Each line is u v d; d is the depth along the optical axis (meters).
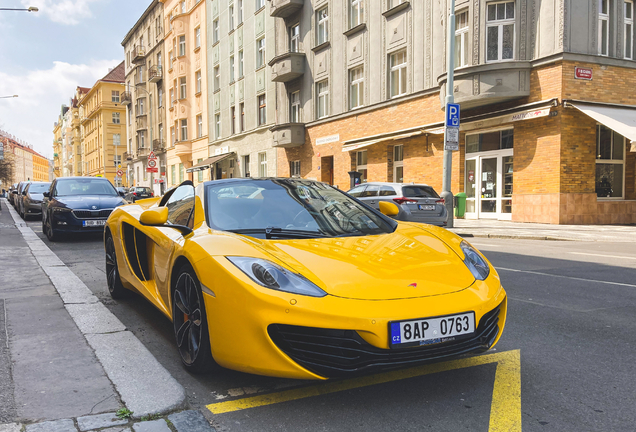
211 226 3.29
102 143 70.25
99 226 10.56
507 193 15.47
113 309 4.63
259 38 28.58
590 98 13.89
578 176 13.81
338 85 22.31
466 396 2.67
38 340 3.54
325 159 23.88
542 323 4.09
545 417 2.42
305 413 2.48
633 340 3.63
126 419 2.36
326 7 23.05
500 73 14.44
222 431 2.30
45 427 2.27
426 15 17.36
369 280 2.61
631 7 14.62
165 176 44.50
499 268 6.92
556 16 13.70
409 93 18.30
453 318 2.54
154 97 46.53
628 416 2.43
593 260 7.68
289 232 3.23
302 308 2.42
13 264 7.21
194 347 2.93
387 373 3.02
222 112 33.72
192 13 37.84
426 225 3.81
